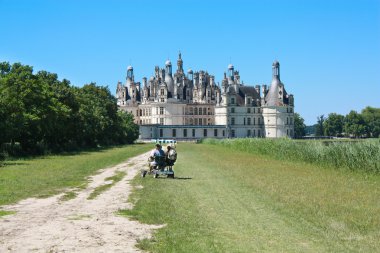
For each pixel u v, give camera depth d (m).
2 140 64.06
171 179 36.34
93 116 102.06
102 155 73.00
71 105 88.06
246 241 16.36
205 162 56.28
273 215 20.92
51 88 84.38
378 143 42.22
